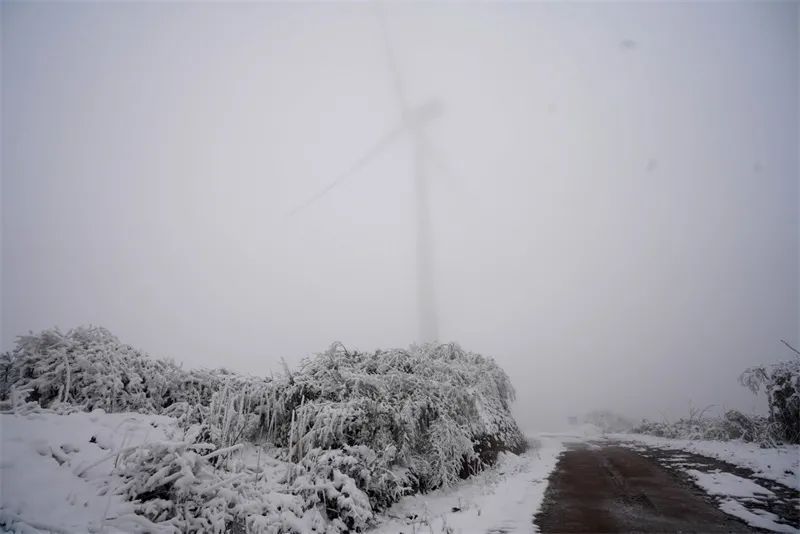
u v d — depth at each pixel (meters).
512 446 13.83
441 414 9.20
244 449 7.07
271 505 5.22
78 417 6.56
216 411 7.15
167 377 9.52
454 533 5.83
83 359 7.94
